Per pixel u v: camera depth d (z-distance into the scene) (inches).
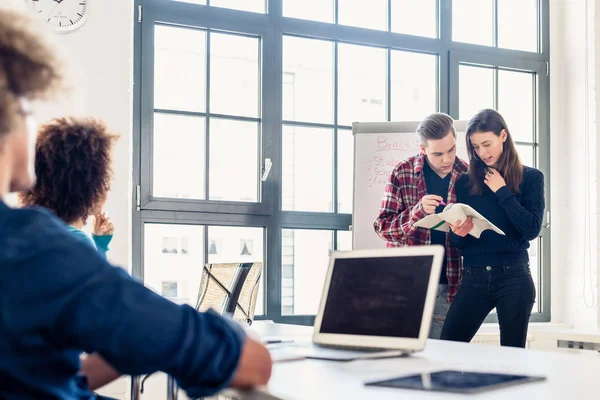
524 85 174.7
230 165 146.3
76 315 26.9
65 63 30.0
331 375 43.1
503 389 36.7
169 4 141.1
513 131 173.6
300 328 81.1
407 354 53.4
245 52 148.4
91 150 56.0
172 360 28.8
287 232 151.3
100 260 28.4
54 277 26.7
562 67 173.0
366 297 58.5
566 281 169.0
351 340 58.1
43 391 27.6
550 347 159.0
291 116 151.9
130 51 132.5
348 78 157.2
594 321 161.5
